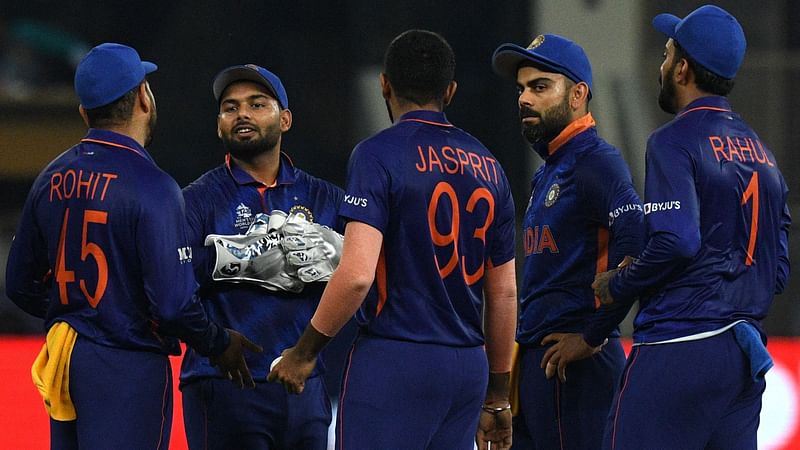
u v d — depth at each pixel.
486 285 13.31
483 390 12.97
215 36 43.59
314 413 14.41
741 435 12.97
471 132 41.47
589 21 39.25
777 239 13.09
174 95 43.34
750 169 12.76
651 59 39.03
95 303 12.54
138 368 12.67
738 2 39.22
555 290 14.22
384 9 42.53
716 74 12.96
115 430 12.57
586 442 14.27
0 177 42.91
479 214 12.68
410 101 12.70
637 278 12.61
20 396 18.80
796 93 38.94
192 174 43.00
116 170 12.52
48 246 12.82
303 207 14.51
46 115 43.28
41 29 44.81
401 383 12.34
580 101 14.27
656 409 12.62
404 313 12.42
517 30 41.12
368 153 12.32
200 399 14.21
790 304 34.06
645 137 38.22
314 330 12.38
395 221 12.33
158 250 12.35
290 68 43.22
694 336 12.48
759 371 12.33
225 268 13.95
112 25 45.00
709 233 12.60
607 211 13.66
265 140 14.20
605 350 14.37
